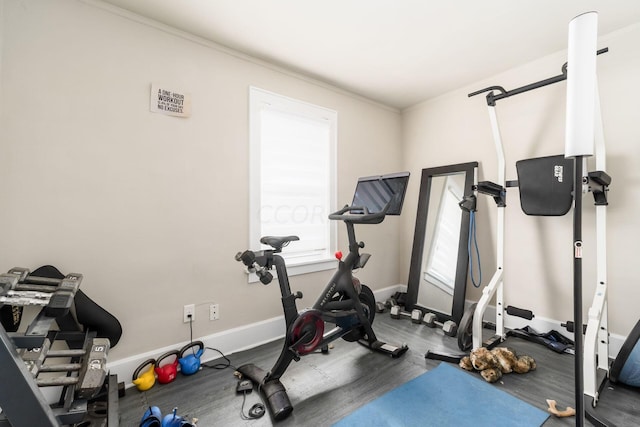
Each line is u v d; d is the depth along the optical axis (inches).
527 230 101.0
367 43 87.6
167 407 63.5
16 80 60.3
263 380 69.1
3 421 38.7
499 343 92.7
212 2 69.8
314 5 71.1
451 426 56.9
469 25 79.1
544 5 71.1
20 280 52.4
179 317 80.4
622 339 81.5
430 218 127.2
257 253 68.8
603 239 72.2
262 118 97.3
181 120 80.7
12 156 60.2
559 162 82.2
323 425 57.7
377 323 112.7
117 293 71.6
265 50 91.0
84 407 46.2
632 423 58.0
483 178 113.2
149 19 75.4
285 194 103.1
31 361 43.6
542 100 96.9
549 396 66.1
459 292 109.7
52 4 63.7
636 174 79.7
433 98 129.5
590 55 41.0
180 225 80.6
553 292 95.3
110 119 70.4
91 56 68.0
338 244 117.4
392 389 69.3
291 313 70.6
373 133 131.5
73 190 66.3
